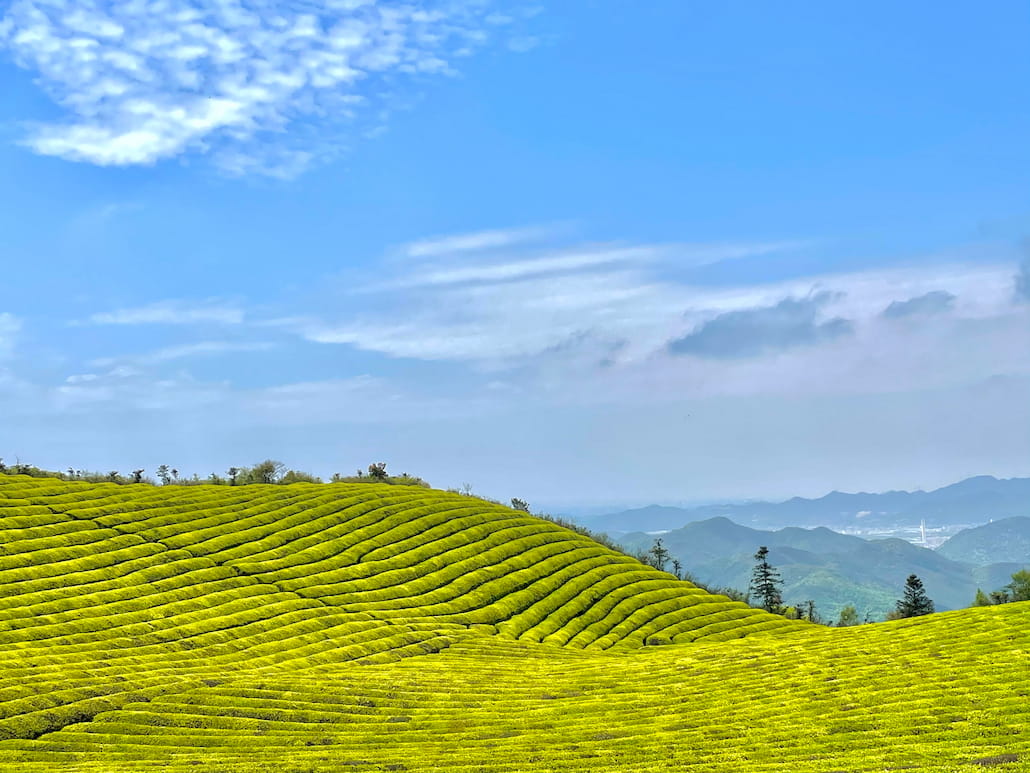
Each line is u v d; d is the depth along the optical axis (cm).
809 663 9750
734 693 8888
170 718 8212
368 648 12138
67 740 7612
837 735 7000
